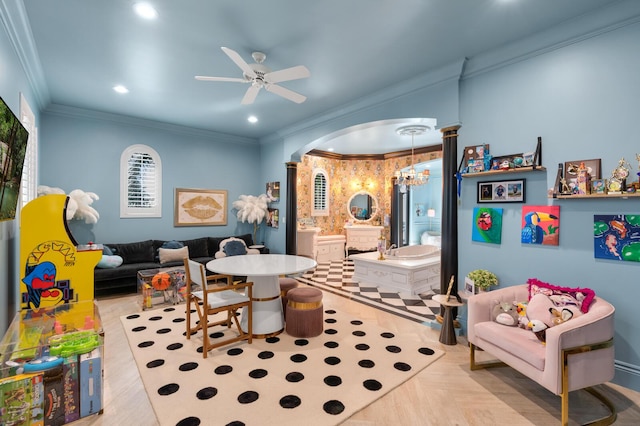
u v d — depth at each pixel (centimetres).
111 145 518
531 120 286
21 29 257
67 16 251
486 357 279
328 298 460
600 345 199
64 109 468
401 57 317
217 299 299
